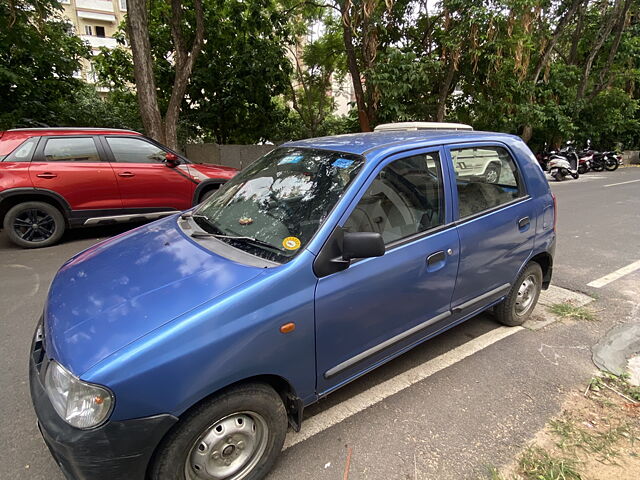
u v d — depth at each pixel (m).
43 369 1.77
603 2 18.62
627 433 2.43
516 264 3.37
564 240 6.54
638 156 24.89
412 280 2.50
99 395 1.54
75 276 2.27
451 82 13.15
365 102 12.45
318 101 16.94
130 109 13.41
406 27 13.20
